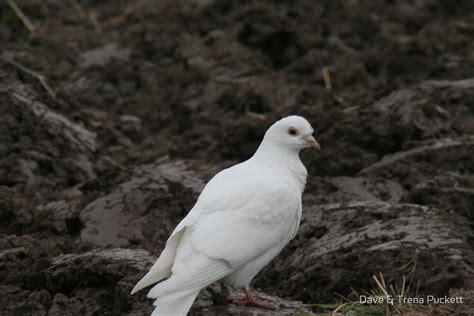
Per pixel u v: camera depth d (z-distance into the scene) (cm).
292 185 1080
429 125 1579
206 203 1011
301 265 1198
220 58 2119
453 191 1374
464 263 1105
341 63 2128
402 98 1697
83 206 1403
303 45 2211
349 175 1513
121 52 2200
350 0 2391
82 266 1095
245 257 998
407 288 1084
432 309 1019
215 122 1920
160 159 1645
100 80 2030
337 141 1559
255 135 1705
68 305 1074
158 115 1956
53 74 2050
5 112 1609
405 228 1191
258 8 2248
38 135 1603
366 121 1564
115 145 1773
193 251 974
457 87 1734
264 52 2220
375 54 2145
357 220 1252
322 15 2344
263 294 1127
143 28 2300
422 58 2089
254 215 1013
